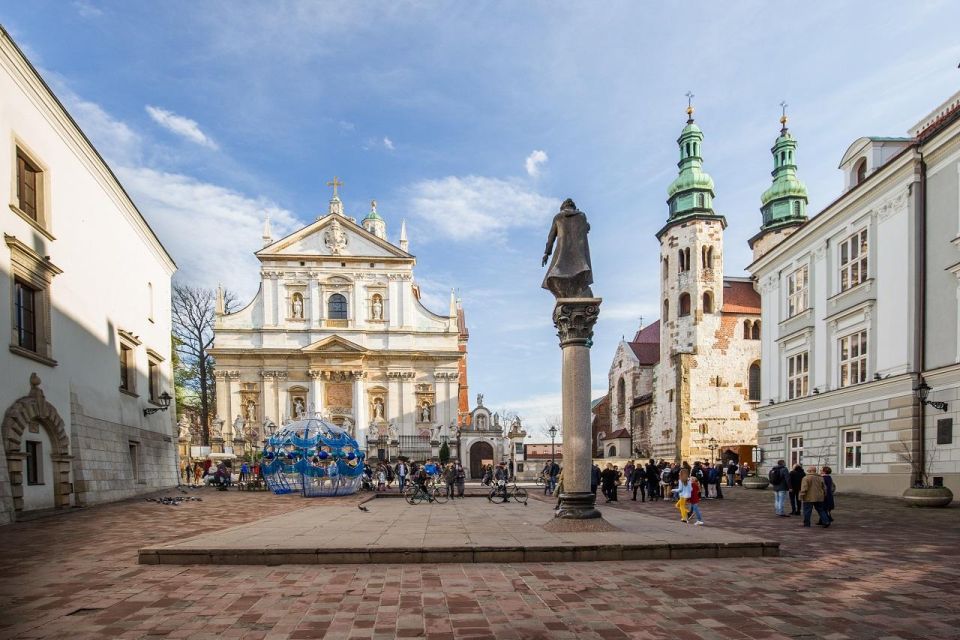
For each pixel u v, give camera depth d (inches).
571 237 503.2
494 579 329.7
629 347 2458.2
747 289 2172.7
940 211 818.2
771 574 342.6
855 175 1067.9
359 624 255.1
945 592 304.8
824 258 1068.5
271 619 261.3
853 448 975.0
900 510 716.7
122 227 1005.8
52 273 756.0
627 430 2420.0
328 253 2225.6
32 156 721.6
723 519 646.5
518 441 2064.5
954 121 776.3
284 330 2178.9
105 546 452.8
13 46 657.6
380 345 2210.9
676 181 2129.7
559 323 485.1
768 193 2223.2
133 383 1035.3
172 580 330.0
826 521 562.6
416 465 1397.6
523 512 670.5
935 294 821.9
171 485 1230.9
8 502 615.5
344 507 762.8
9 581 329.7
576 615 266.8
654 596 296.0
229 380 2144.4
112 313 954.7
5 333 652.1
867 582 324.5
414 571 349.1
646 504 885.8
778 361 1229.1
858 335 975.0
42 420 722.8
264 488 1304.1
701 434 1957.4
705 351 1993.1
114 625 253.9
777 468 698.2
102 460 882.1
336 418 2154.3
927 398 817.5
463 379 3228.3
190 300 2180.1
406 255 2242.9
